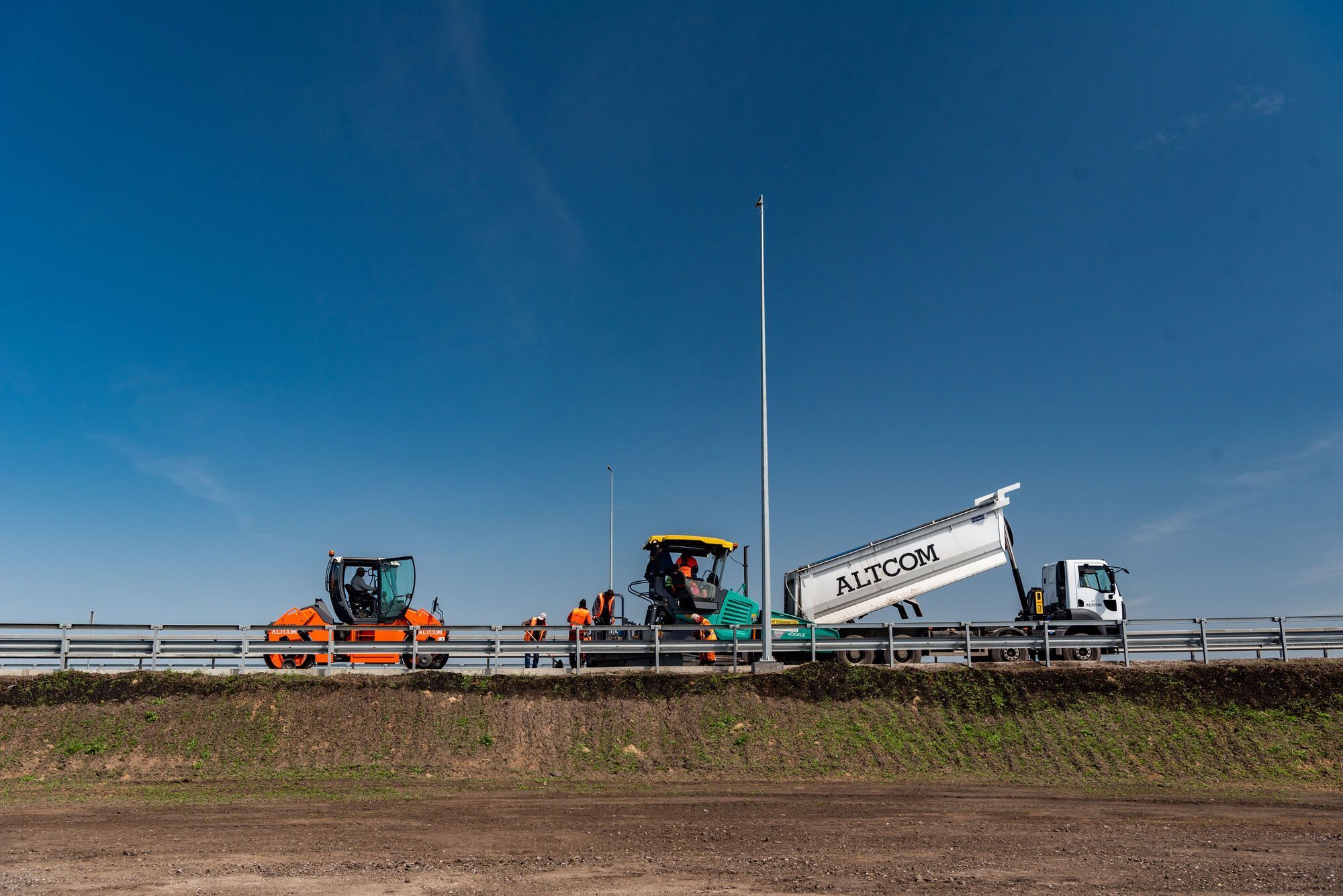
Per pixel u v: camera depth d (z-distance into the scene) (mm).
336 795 18859
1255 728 23469
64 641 24297
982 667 25938
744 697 24594
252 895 11141
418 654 26484
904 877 12156
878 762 22406
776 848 13906
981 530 29547
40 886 11539
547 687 24719
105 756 21312
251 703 23219
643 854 13422
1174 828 16062
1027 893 11438
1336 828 16219
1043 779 21516
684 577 28219
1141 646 26609
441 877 12008
